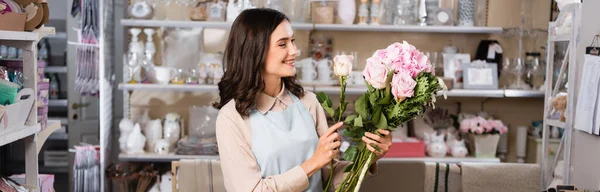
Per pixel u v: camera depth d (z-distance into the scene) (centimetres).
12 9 206
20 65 222
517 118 448
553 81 332
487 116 431
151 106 438
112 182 411
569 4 301
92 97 468
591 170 259
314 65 413
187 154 404
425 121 430
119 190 408
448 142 423
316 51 420
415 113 167
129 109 437
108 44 418
